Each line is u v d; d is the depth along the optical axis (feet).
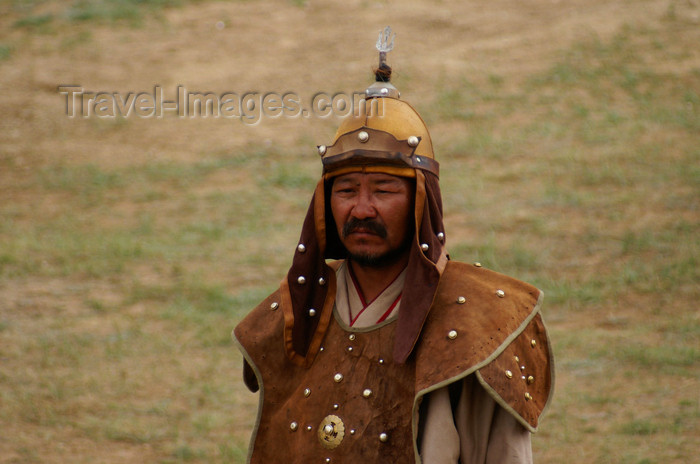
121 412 68.44
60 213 122.31
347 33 188.55
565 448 58.59
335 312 22.68
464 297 21.29
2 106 160.86
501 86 157.89
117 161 142.00
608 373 70.13
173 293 94.79
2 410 67.72
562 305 85.92
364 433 20.86
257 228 115.03
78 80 170.71
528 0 198.90
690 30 168.14
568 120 141.90
